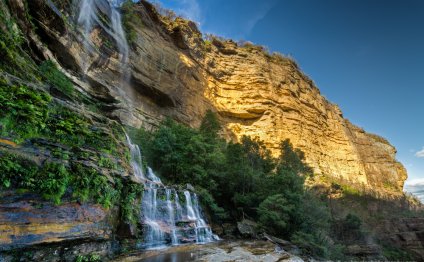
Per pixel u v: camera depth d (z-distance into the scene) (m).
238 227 19.73
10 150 7.45
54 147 9.05
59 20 23.12
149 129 33.22
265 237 18.47
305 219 23.09
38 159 8.06
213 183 23.53
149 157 24.16
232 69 57.25
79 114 11.84
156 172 23.45
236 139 50.59
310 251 19.50
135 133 26.53
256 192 24.84
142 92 36.44
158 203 15.48
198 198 20.16
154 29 43.81
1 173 6.85
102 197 9.93
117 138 14.04
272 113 54.94
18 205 7.06
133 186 12.91
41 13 21.67
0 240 6.52
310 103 67.00
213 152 27.55
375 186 80.88
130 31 37.16
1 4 12.78
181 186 19.88
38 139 8.64
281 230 21.00
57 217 7.96
